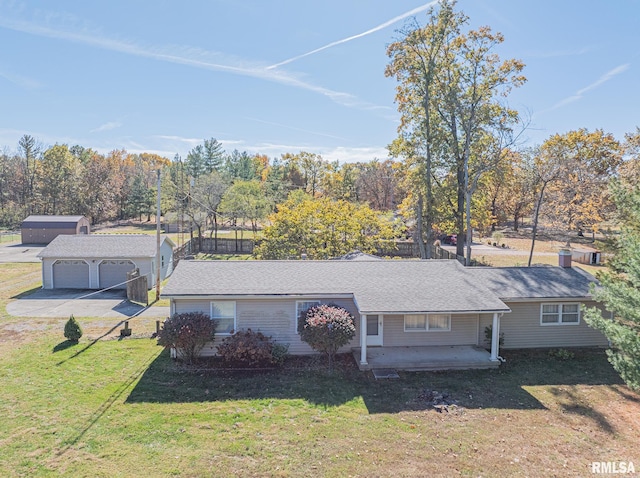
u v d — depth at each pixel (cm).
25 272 2981
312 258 2667
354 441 942
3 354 1432
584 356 1502
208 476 811
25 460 847
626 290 1005
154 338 1611
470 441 945
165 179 5369
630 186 1276
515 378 1306
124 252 2534
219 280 1507
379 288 1491
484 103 2781
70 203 6222
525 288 1570
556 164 3192
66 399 1115
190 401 1123
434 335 1534
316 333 1311
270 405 1109
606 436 973
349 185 6122
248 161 7769
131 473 816
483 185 3020
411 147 2931
